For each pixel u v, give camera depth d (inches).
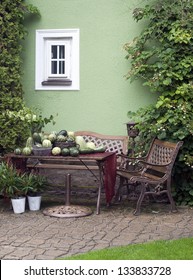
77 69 353.1
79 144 305.1
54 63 357.4
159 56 319.3
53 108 356.5
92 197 333.1
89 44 350.6
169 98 321.4
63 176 350.3
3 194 298.5
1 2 335.6
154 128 309.4
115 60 347.3
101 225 270.1
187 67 314.8
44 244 240.4
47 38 356.8
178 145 292.2
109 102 349.1
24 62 359.3
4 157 309.0
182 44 319.3
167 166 293.0
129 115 324.5
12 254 227.5
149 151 317.7
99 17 348.5
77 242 243.0
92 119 351.9
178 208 307.0
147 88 342.3
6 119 333.7
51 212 289.3
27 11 348.5
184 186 314.2
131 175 307.3
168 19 325.7
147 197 324.5
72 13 352.5
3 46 338.6
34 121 309.7
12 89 342.3
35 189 296.4
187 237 248.1
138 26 343.0
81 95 353.1
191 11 323.9
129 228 264.7
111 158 301.0
